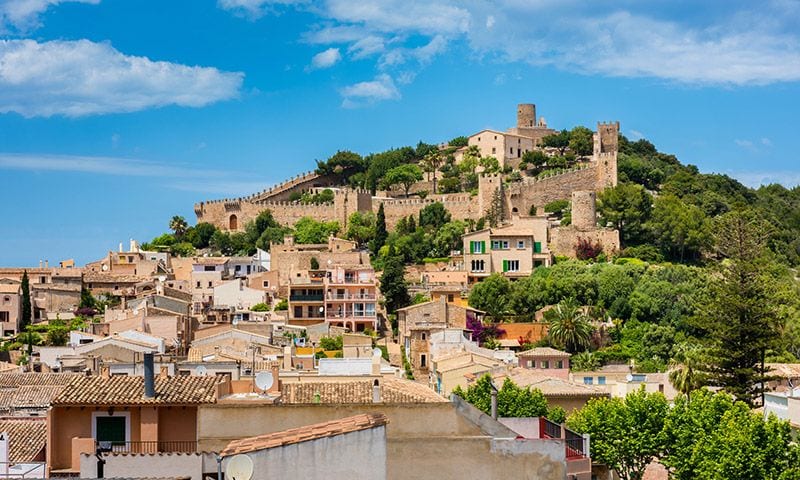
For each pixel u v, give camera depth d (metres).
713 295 137.75
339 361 111.38
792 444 97.75
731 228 177.00
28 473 49.00
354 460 36.88
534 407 109.44
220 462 36.50
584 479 56.47
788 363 162.50
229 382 59.62
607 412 103.38
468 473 39.78
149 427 48.56
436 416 43.31
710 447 94.38
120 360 131.38
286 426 43.28
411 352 181.38
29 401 91.50
